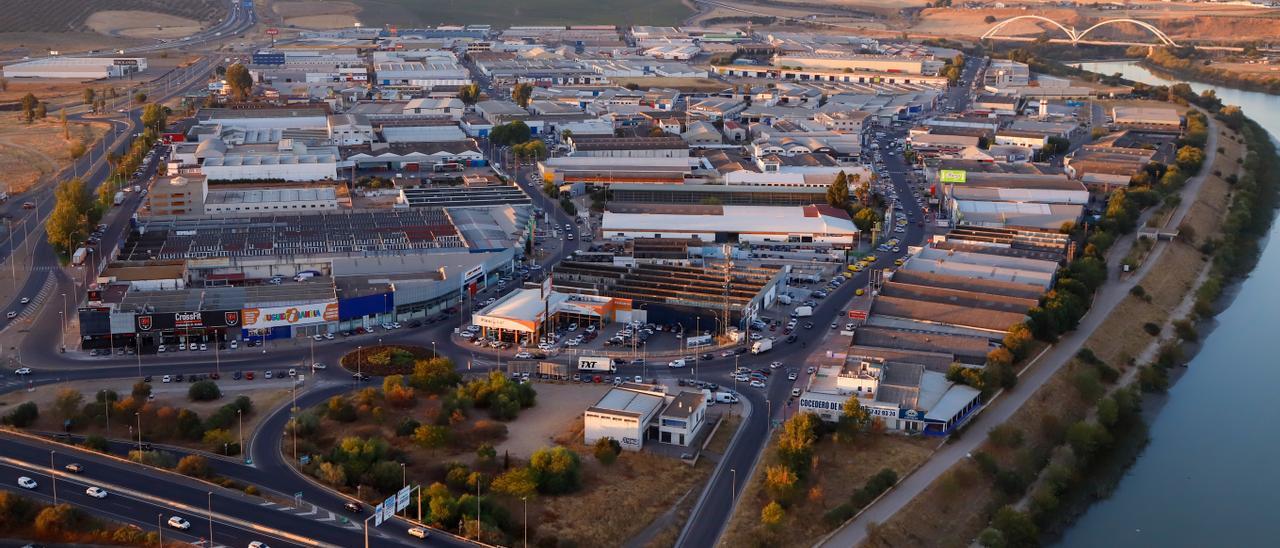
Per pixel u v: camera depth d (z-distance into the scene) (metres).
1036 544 185.50
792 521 177.88
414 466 190.25
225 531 163.75
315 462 185.75
